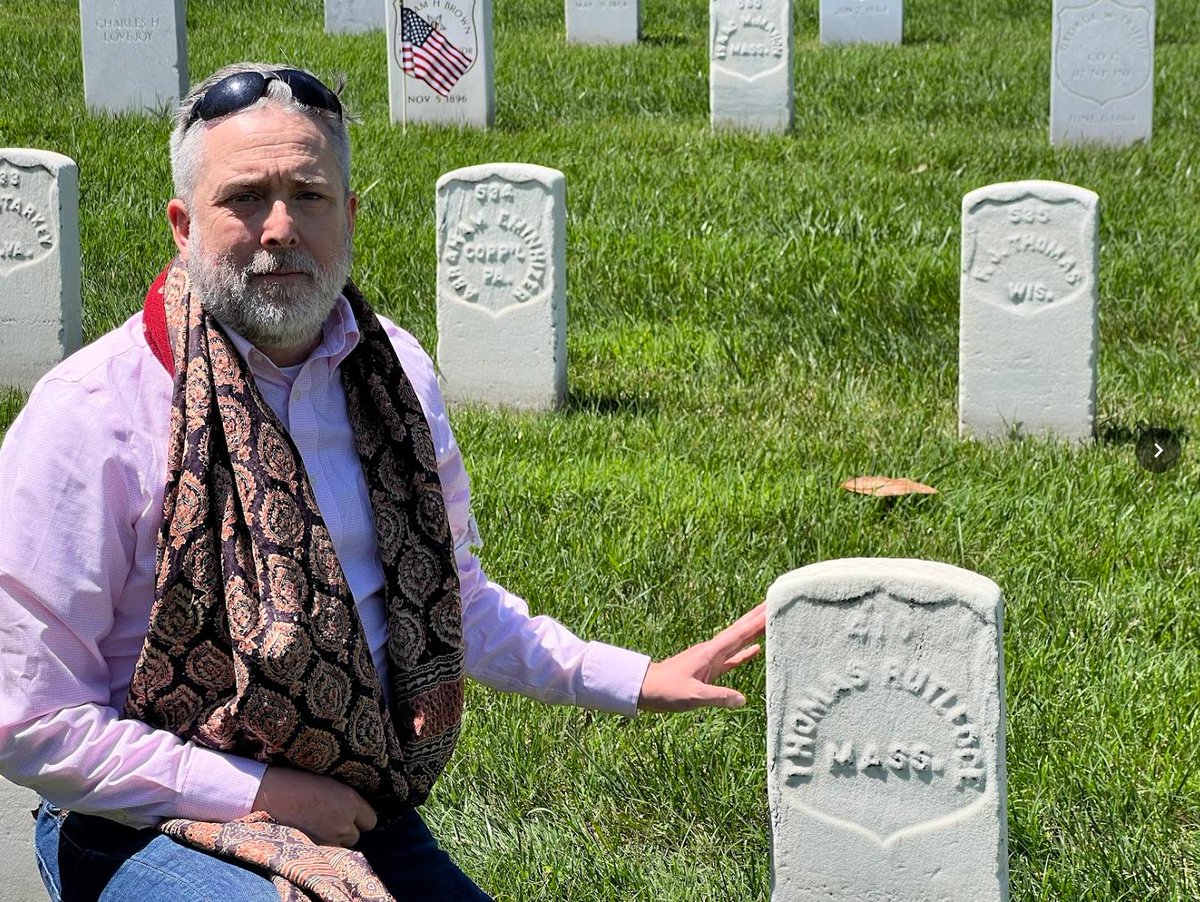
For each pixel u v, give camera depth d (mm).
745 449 6344
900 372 7414
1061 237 6488
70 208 7344
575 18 16969
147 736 2375
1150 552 5398
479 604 2875
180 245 2555
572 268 8695
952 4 20031
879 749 2883
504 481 5918
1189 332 7949
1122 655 4617
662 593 5000
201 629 2369
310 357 2535
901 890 2934
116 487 2361
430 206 9828
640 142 11938
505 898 3506
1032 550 5422
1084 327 6535
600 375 7480
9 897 3229
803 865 2982
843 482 5941
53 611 2324
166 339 2438
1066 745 4125
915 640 2812
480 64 12484
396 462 2604
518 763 3988
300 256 2439
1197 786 3990
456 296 7109
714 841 3779
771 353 7656
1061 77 12375
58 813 2572
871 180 10648
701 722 4254
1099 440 6602
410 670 2594
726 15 12602
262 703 2359
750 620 2982
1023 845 3715
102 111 12445
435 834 3725
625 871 3623
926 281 8344
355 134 11820
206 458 2363
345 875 2271
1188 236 9453
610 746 4098
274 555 2367
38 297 7371
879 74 14820
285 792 2424
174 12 12297
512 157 11133
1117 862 3623
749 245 9047
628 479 5969
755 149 11680
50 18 16406
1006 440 6652
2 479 2359
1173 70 15578
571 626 4773
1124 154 11734
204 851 2365
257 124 2432
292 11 17844
